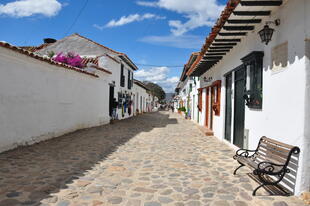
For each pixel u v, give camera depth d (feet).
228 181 14.49
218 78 32.19
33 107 23.82
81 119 36.55
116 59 59.82
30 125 23.40
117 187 13.38
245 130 20.08
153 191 12.89
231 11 14.88
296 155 11.63
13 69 20.75
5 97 19.85
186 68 60.29
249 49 19.12
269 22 14.53
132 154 21.79
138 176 15.42
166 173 16.14
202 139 31.22
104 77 46.85
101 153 21.63
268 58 15.19
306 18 11.07
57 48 63.36
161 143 27.94
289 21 12.60
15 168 15.92
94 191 12.67
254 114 18.11
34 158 18.63
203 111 45.93
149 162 19.04
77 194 12.18
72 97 33.09
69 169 16.33
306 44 11.14
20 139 21.91
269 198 11.24
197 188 13.33
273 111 14.33
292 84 12.23
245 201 11.57
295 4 11.99
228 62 26.32
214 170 16.88
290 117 12.37
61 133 30.07
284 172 11.68
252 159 15.39
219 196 12.20
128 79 74.23
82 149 22.81
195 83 61.57
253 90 17.97
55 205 10.84
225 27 18.06
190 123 57.57
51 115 27.48
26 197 11.50
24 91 22.35
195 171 16.62
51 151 21.33
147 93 137.18
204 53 27.32
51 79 27.30
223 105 28.86
